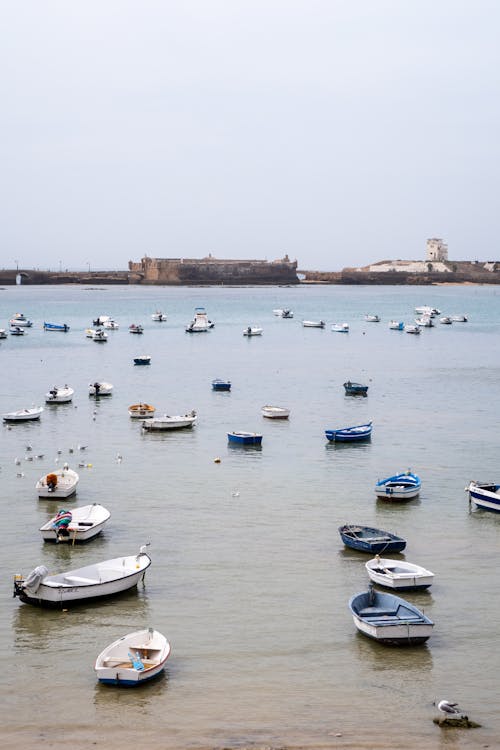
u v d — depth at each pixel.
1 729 29.00
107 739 28.48
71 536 47.16
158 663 32.38
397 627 35.06
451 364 136.88
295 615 38.12
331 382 114.69
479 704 31.02
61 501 55.53
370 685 32.25
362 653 34.75
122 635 36.06
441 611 38.84
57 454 69.50
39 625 36.94
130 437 76.81
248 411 91.06
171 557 45.16
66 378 116.69
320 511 53.78
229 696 31.36
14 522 51.06
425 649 35.25
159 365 133.38
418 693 31.73
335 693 31.69
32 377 117.44
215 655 34.44
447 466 66.19
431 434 78.69
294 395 102.81
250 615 38.09
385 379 117.94
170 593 40.41
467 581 42.41
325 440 76.06
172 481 61.00
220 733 28.89
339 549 46.59
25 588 38.22
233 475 62.94
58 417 86.75
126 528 49.97
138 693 31.50
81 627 36.78
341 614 38.31
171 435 77.94
